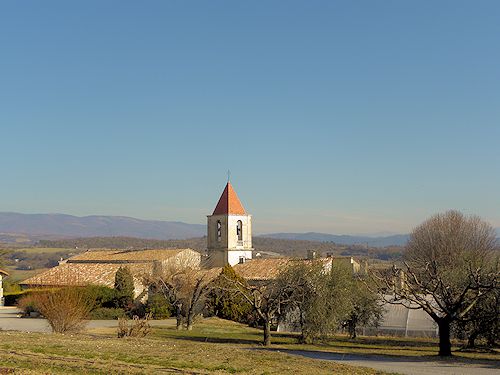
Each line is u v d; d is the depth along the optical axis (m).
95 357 25.03
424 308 34.91
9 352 25.44
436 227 85.56
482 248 82.75
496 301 37.09
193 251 95.19
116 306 71.25
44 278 85.62
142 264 86.19
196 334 49.22
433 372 26.36
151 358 25.31
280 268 46.94
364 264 71.81
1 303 83.81
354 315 50.66
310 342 44.34
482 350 38.91
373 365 28.69
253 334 52.00
